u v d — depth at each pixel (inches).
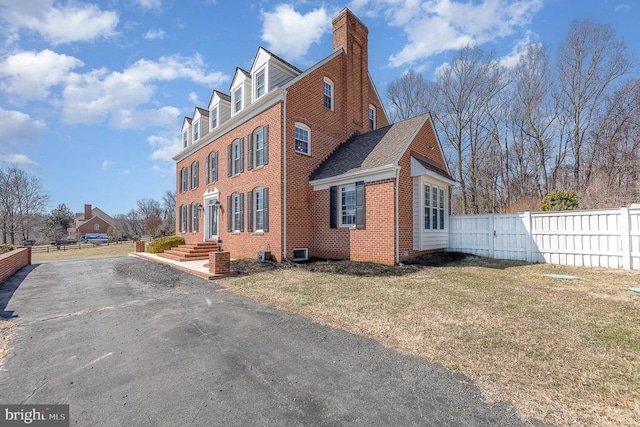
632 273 328.5
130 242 1621.6
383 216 413.1
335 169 487.8
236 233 573.6
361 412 101.4
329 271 376.8
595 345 148.9
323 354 148.9
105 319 215.6
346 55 594.9
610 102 848.3
